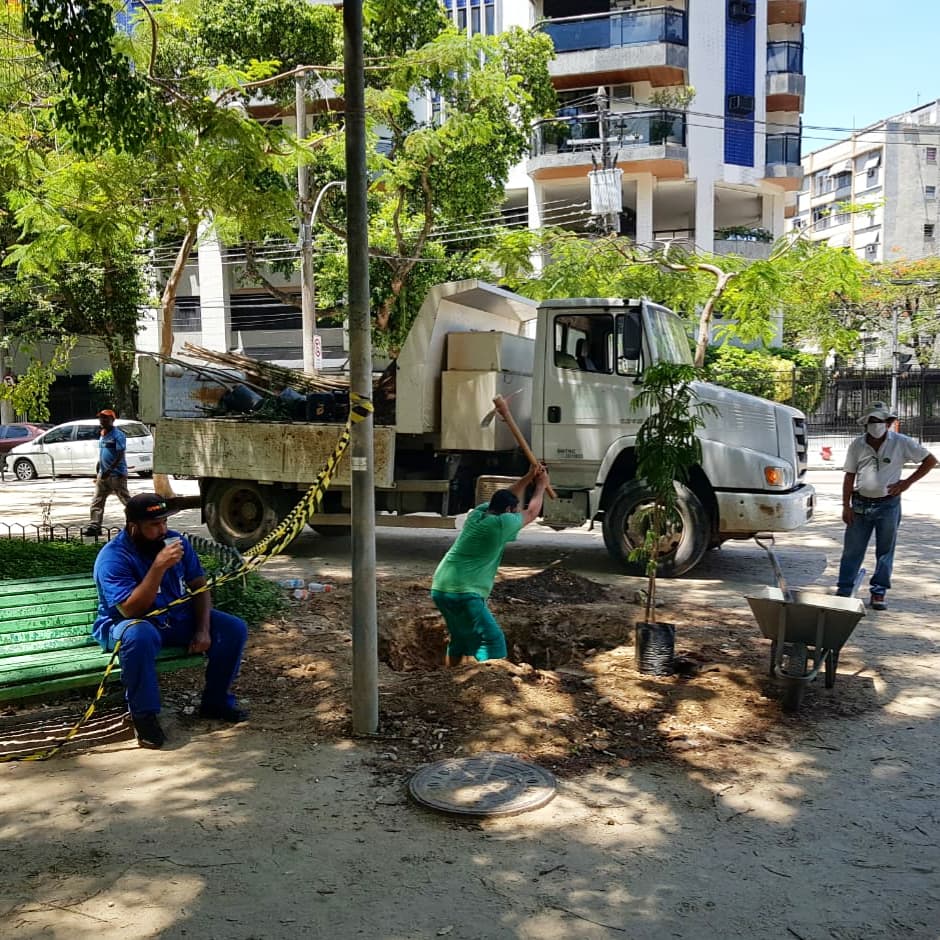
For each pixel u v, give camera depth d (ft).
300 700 17.35
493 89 48.14
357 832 12.04
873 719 16.43
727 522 29.45
